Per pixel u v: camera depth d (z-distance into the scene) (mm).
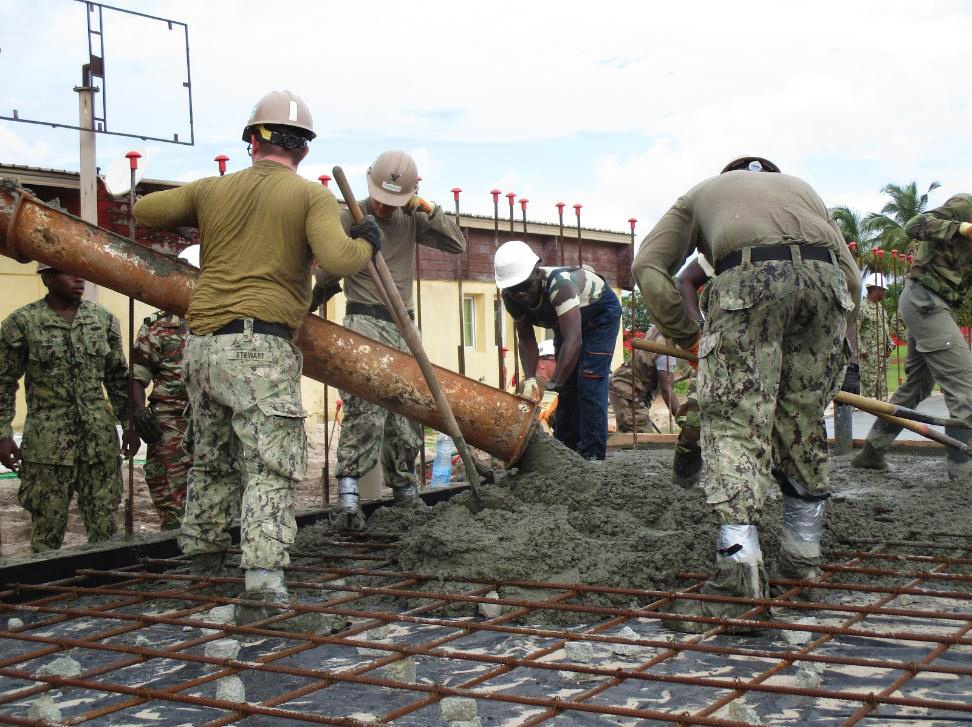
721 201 3799
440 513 4867
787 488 3832
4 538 6754
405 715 2697
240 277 3760
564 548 4016
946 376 6422
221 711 2801
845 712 2646
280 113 3879
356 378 4504
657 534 4281
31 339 5543
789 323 3686
